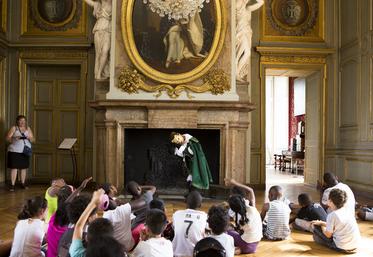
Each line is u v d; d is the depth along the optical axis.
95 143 9.07
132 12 8.35
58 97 9.77
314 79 10.05
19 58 9.50
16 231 3.19
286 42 9.64
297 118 17.23
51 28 9.49
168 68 8.30
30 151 8.81
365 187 8.29
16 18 9.48
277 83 19.38
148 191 4.43
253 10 8.77
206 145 8.74
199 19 8.37
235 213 4.16
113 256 1.51
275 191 4.89
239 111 8.41
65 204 3.18
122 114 8.24
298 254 4.19
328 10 9.72
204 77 8.31
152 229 2.87
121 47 8.32
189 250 3.49
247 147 9.40
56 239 3.13
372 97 8.11
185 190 8.39
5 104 9.42
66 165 9.66
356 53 8.77
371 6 8.15
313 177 9.99
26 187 8.95
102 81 8.52
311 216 5.15
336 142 9.58
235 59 8.39
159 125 8.17
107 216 3.53
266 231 4.77
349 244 4.20
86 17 9.44
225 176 8.23
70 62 9.49
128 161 8.72
